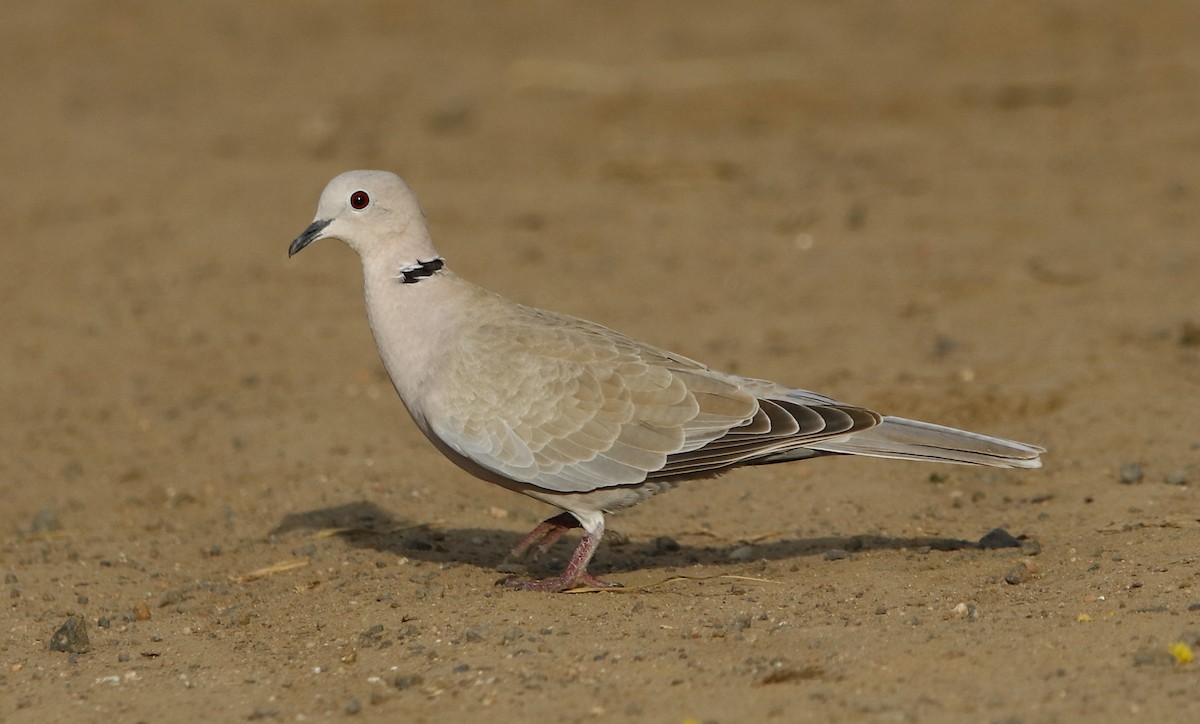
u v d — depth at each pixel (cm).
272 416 1502
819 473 1310
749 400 972
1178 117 2705
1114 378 1461
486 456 985
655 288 1914
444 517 1226
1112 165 2436
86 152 2734
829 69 3278
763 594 962
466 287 1030
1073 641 815
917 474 1295
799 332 1708
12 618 1008
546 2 4100
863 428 962
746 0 4081
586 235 2178
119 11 3922
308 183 2503
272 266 2061
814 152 2659
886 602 930
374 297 1030
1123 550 1009
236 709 805
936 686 763
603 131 2877
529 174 2575
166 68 3478
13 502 1326
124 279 2005
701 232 2178
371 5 4078
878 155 2603
